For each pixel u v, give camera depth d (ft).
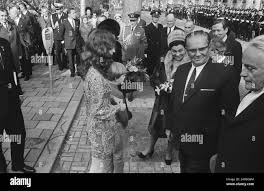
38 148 16.06
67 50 30.30
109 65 10.01
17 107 13.03
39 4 44.27
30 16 32.32
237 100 9.50
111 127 10.31
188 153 10.14
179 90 10.27
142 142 17.52
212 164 9.30
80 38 30.09
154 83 14.75
